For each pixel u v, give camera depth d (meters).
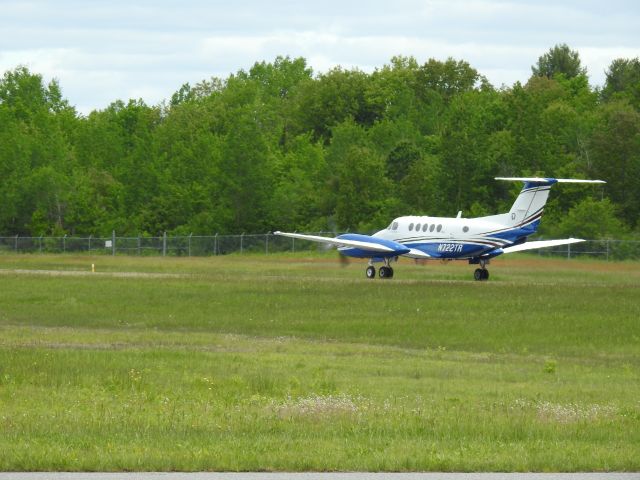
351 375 46.12
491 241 105.38
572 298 86.12
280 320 73.06
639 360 56.22
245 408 34.81
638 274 119.38
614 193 182.50
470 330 68.25
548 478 24.50
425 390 41.50
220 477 24.36
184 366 47.53
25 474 24.52
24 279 103.94
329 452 26.75
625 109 197.88
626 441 29.50
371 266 113.62
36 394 38.75
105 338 61.50
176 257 157.62
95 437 28.88
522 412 34.69
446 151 186.12
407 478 24.38
